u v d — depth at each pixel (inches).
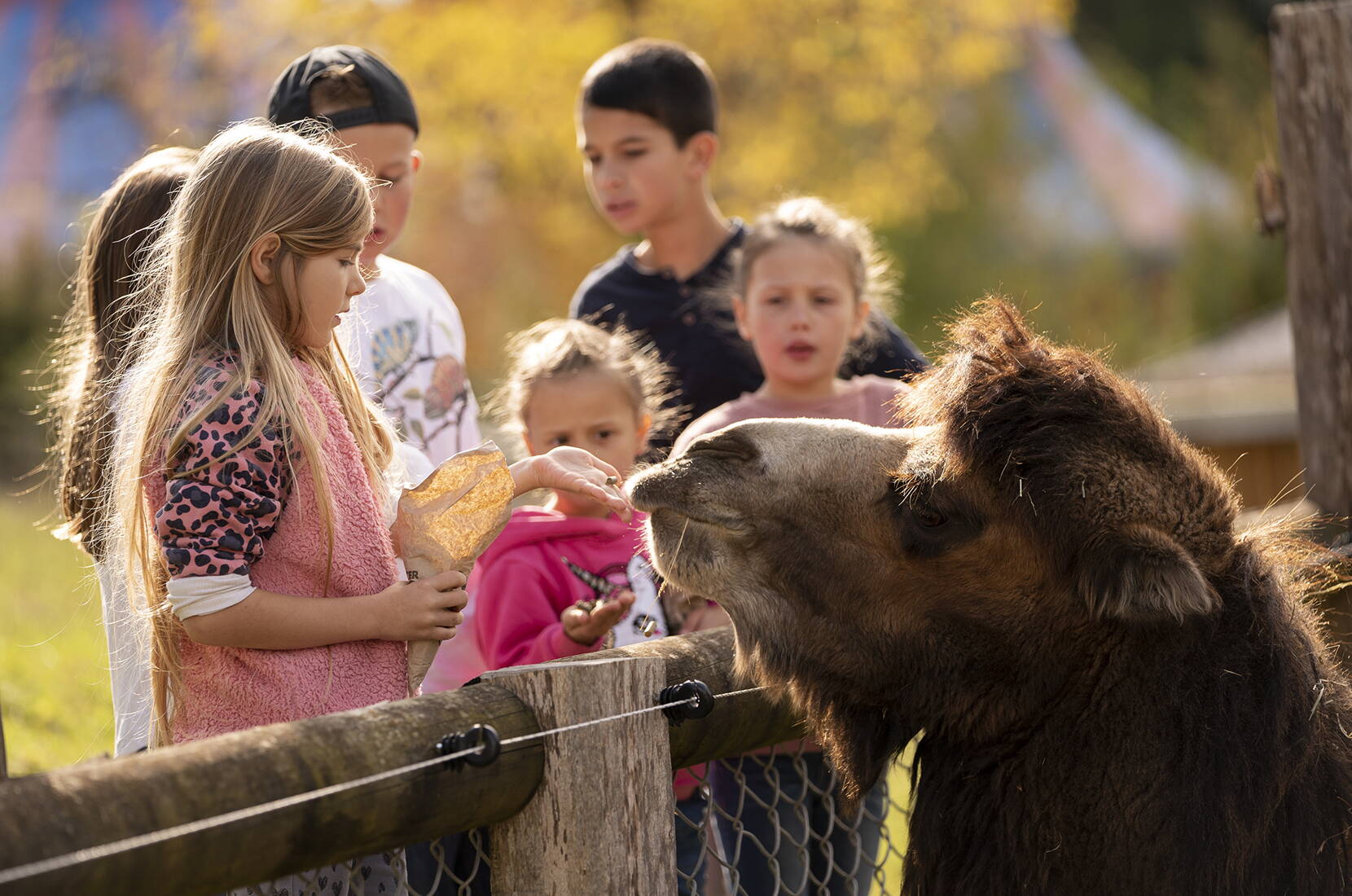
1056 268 1451.8
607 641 211.3
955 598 167.5
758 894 220.2
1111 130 1598.2
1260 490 621.3
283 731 114.0
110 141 1213.7
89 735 306.0
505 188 1149.7
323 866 116.8
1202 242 1405.0
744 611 175.3
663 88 298.2
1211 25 1627.7
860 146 1133.1
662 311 304.7
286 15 1017.5
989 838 169.0
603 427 233.0
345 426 160.1
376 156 233.6
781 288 257.6
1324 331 270.5
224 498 141.8
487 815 132.2
